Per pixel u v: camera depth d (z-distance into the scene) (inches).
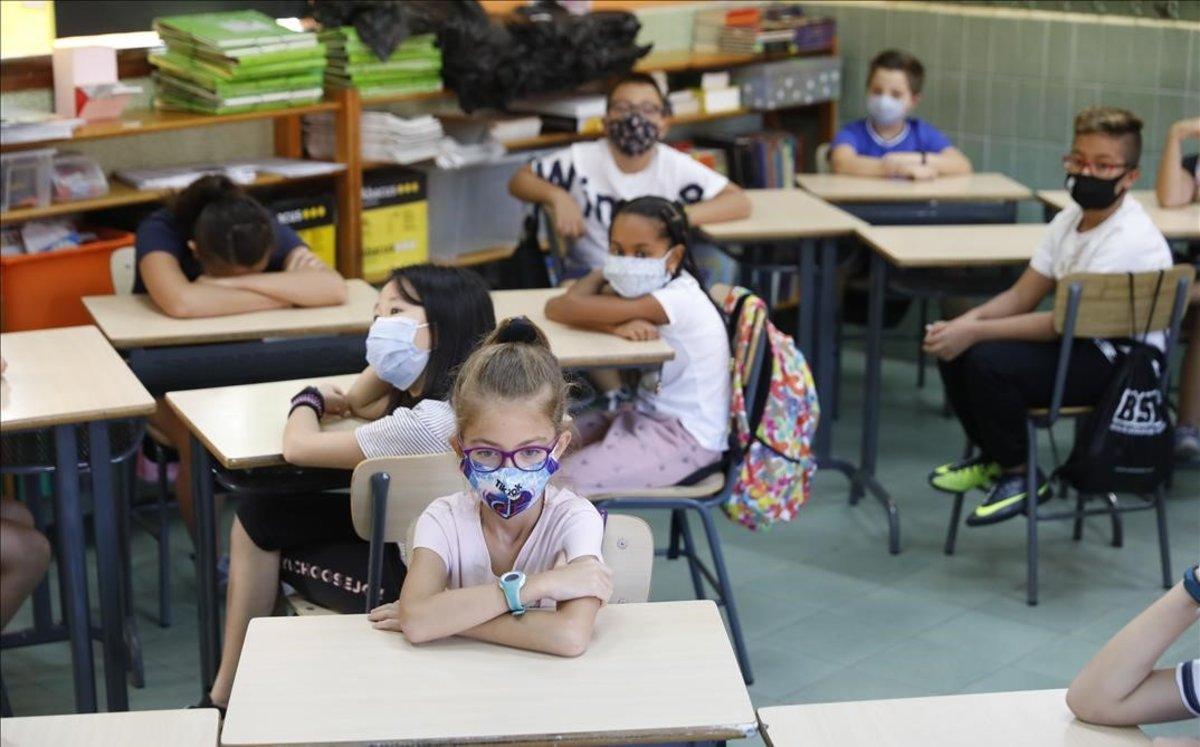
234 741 72.2
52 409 118.8
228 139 194.1
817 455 190.4
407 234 202.7
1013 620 154.4
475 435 83.6
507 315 152.4
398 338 112.3
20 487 168.7
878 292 182.2
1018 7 227.8
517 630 80.9
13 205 165.2
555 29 203.8
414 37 195.8
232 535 119.2
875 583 163.3
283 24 196.5
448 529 87.7
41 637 141.2
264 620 84.1
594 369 148.9
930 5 238.1
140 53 184.7
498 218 219.0
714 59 235.3
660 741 73.7
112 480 123.7
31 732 73.2
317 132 194.4
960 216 213.3
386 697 76.1
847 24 248.4
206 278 151.8
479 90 200.7
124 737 72.9
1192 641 134.1
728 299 141.3
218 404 125.2
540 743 72.9
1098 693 75.9
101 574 124.8
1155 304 155.7
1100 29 218.8
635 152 187.2
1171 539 175.2
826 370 188.5
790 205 197.8
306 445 111.8
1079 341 160.9
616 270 142.9
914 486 192.1
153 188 175.3
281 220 186.1
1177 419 182.5
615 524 90.4
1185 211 195.5
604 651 80.9
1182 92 210.8
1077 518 170.6
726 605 139.4
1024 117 230.8
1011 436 161.8
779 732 74.3
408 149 194.9
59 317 169.6
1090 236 161.6
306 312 151.2
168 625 150.9
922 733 74.7
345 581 112.0
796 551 171.8
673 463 137.4
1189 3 207.6
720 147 242.1
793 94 241.8
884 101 221.9
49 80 176.6
